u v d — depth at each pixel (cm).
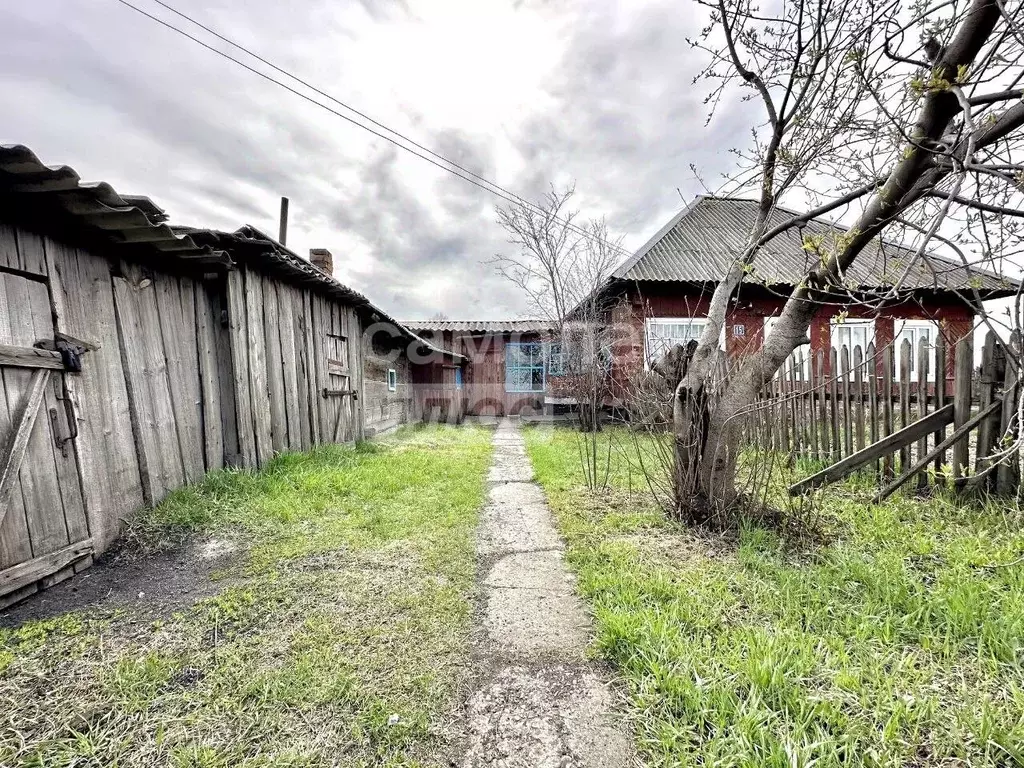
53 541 241
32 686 160
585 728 138
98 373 282
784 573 221
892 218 226
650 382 401
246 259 427
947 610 181
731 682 149
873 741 126
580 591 225
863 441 390
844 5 237
